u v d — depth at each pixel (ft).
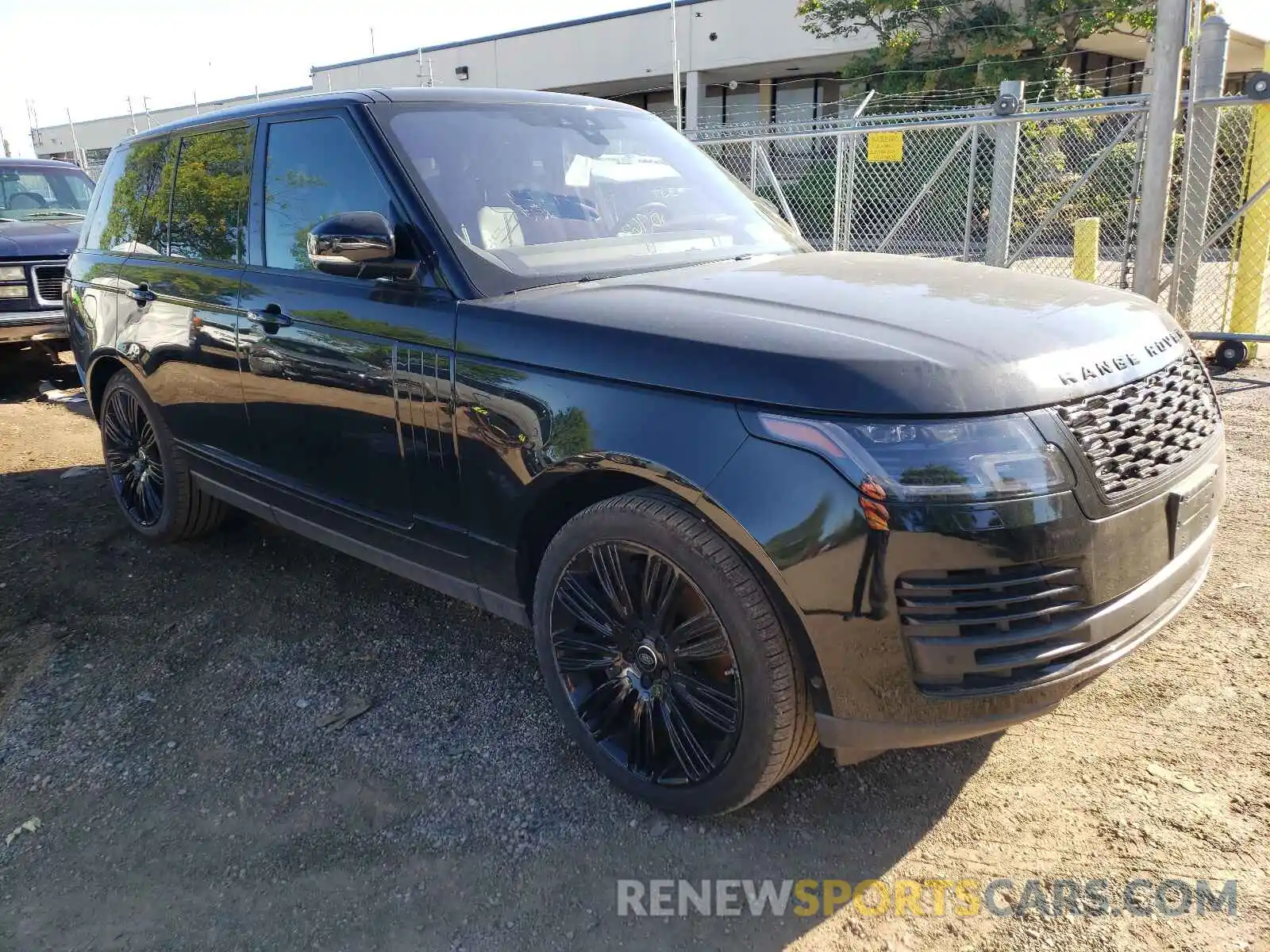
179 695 11.07
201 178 13.30
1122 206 39.34
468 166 10.72
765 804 8.87
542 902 7.84
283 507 12.27
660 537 7.98
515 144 11.32
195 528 14.97
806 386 7.25
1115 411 7.71
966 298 8.80
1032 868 7.96
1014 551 7.00
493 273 9.67
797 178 46.65
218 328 12.27
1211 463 8.65
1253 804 8.52
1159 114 24.48
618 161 12.14
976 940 7.29
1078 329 8.11
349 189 10.84
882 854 8.21
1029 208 37.24
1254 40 85.76
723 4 94.43
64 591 13.87
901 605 7.06
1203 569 8.75
